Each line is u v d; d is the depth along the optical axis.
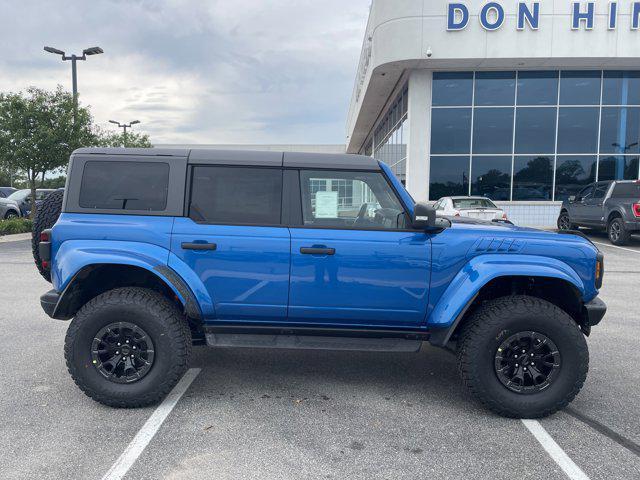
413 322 3.78
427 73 17.86
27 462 2.92
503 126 18.23
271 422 3.47
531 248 3.66
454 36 16.50
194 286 3.65
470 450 3.12
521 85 18.06
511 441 3.24
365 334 3.79
